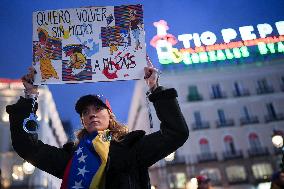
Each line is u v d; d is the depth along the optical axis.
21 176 31.12
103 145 2.17
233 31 38.78
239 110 36.19
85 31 2.88
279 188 5.65
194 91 36.81
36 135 2.43
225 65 37.88
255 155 33.78
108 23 2.90
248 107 36.34
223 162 33.72
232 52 38.12
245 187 32.75
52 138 40.03
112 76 2.75
